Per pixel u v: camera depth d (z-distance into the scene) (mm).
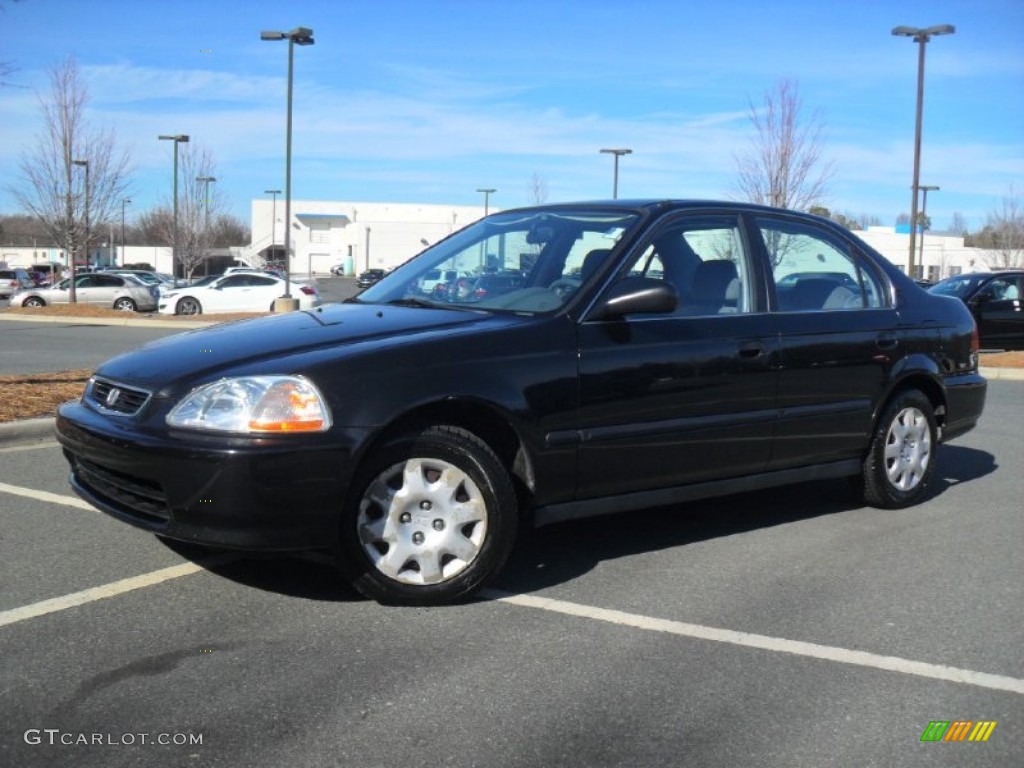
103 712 3002
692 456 4512
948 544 5023
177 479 3518
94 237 31422
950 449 7844
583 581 4328
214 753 2771
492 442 4109
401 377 3729
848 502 5891
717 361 4543
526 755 2799
